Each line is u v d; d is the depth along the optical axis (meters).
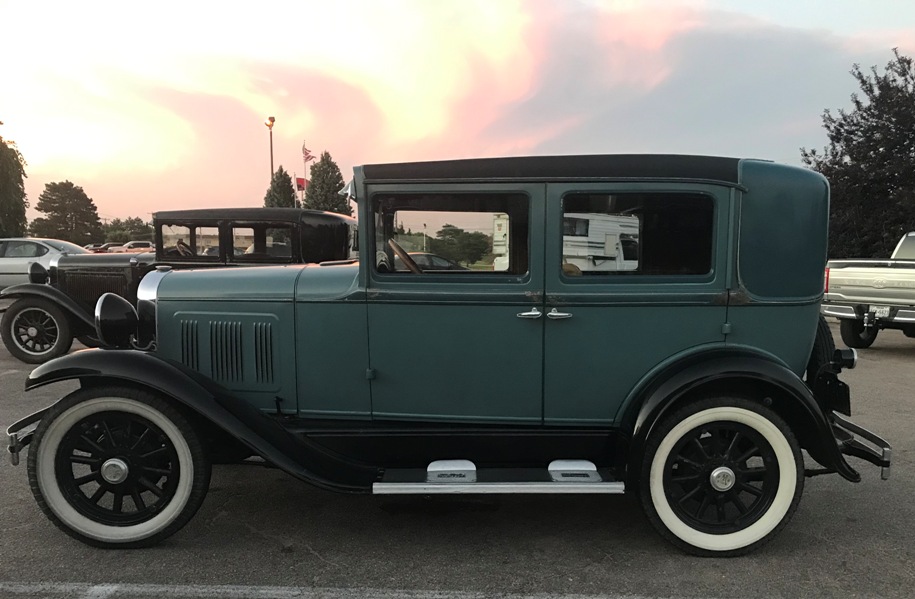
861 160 13.00
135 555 2.76
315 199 48.19
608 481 2.76
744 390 2.77
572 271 2.83
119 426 2.78
